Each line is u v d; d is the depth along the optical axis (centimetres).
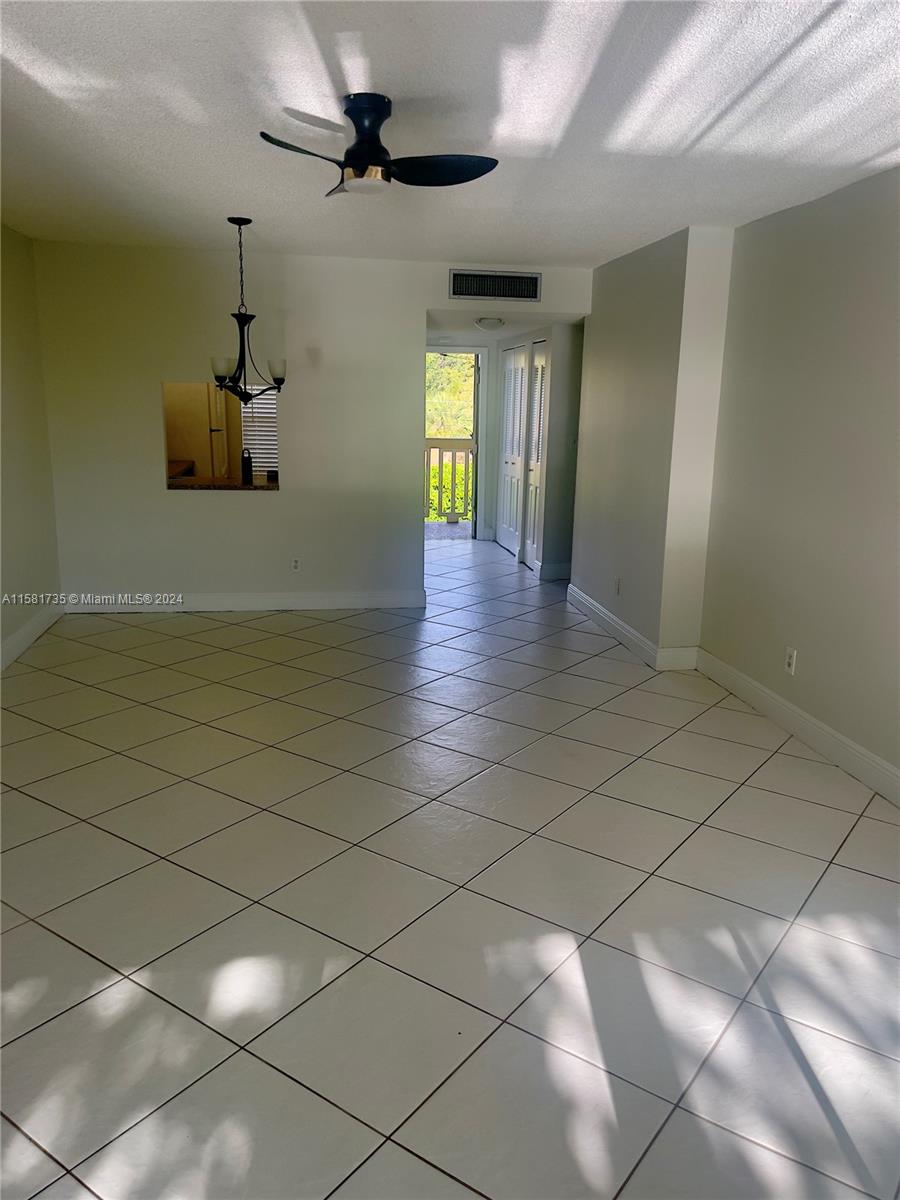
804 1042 177
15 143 290
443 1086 164
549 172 308
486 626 535
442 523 973
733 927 218
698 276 400
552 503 666
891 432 286
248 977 196
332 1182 144
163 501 540
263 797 289
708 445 421
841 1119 158
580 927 217
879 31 192
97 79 233
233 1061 170
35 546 490
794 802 291
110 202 377
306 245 473
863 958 205
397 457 552
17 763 316
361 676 430
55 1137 151
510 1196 142
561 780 306
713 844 261
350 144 285
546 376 650
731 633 409
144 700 388
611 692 409
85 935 210
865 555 301
